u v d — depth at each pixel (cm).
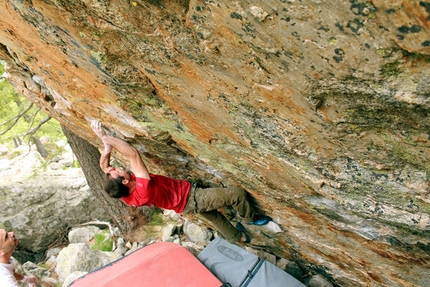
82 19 173
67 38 199
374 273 335
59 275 567
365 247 294
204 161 300
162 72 192
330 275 427
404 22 97
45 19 189
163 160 358
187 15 140
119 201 635
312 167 208
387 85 122
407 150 156
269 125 189
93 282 339
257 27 126
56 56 233
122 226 653
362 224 252
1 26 231
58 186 750
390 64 113
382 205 208
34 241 712
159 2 141
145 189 285
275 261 483
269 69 146
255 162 247
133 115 269
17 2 186
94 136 412
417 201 186
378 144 161
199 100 202
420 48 101
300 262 456
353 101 139
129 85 222
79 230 701
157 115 253
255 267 372
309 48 123
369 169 183
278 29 122
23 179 793
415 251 249
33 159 977
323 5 105
